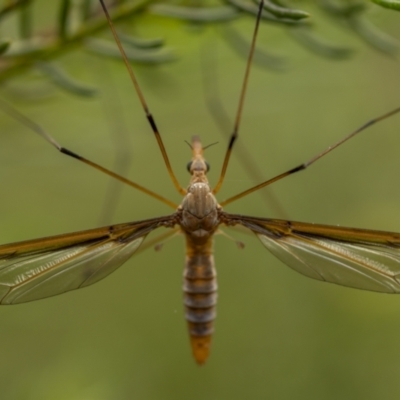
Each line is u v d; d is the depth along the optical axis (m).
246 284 0.22
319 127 0.21
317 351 0.22
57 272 0.19
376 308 0.21
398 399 0.21
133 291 0.22
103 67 0.18
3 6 0.17
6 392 0.20
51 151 0.18
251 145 0.22
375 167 0.22
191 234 0.19
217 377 0.22
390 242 0.19
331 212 0.22
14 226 0.19
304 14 0.17
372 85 0.20
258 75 0.19
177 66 0.18
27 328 0.20
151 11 0.17
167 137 0.21
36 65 0.17
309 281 0.22
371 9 0.18
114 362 0.21
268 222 0.19
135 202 0.22
